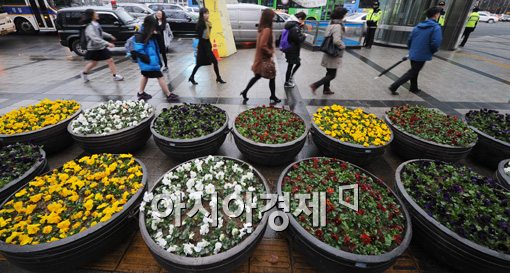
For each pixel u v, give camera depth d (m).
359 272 1.87
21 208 2.17
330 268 1.96
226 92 6.07
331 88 6.44
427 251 2.24
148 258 2.25
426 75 7.71
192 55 10.21
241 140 3.24
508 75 7.95
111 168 2.61
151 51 5.01
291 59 6.04
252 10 11.82
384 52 11.27
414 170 2.74
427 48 5.45
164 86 5.39
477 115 4.08
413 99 5.82
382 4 12.69
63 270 2.03
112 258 2.25
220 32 9.64
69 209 2.21
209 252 1.88
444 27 11.73
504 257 1.81
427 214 2.15
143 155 3.73
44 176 2.55
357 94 6.07
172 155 3.29
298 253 2.32
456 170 2.78
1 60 9.17
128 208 2.19
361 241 1.96
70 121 3.68
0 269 2.17
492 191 2.45
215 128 3.43
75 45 9.75
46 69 8.09
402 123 3.71
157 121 3.59
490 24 30.72
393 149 3.78
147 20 4.84
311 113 5.00
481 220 2.10
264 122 3.62
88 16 6.24
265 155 3.17
